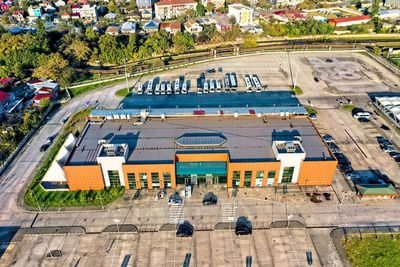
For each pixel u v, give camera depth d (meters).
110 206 66.62
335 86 113.00
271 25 168.50
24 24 185.62
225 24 168.00
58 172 71.38
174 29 164.50
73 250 58.28
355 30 168.62
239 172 68.06
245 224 62.69
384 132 88.56
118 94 109.56
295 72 123.44
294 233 60.88
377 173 74.38
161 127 80.00
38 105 102.56
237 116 83.44
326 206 66.19
